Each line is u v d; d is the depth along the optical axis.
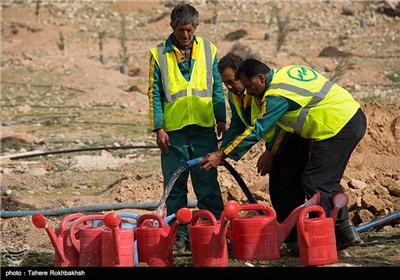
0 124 30.30
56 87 37.62
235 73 12.11
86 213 15.83
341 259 11.95
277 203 12.73
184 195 12.98
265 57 39.75
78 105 34.22
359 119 12.01
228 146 11.73
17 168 21.92
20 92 36.97
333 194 11.85
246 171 16.94
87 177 20.61
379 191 15.23
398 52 40.59
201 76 12.98
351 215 14.53
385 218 13.55
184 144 12.94
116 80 38.84
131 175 18.61
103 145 25.53
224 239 11.07
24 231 14.67
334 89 12.00
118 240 10.95
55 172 21.50
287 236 12.23
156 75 12.98
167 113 12.95
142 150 24.47
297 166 12.57
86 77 38.66
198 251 11.09
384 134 17.84
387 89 33.22
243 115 12.64
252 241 11.56
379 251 12.47
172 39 13.03
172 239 11.17
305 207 11.47
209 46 13.14
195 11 12.89
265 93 11.79
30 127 29.80
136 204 15.98
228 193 15.73
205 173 12.88
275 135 12.31
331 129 11.82
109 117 31.36
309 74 12.05
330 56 40.22
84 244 11.21
